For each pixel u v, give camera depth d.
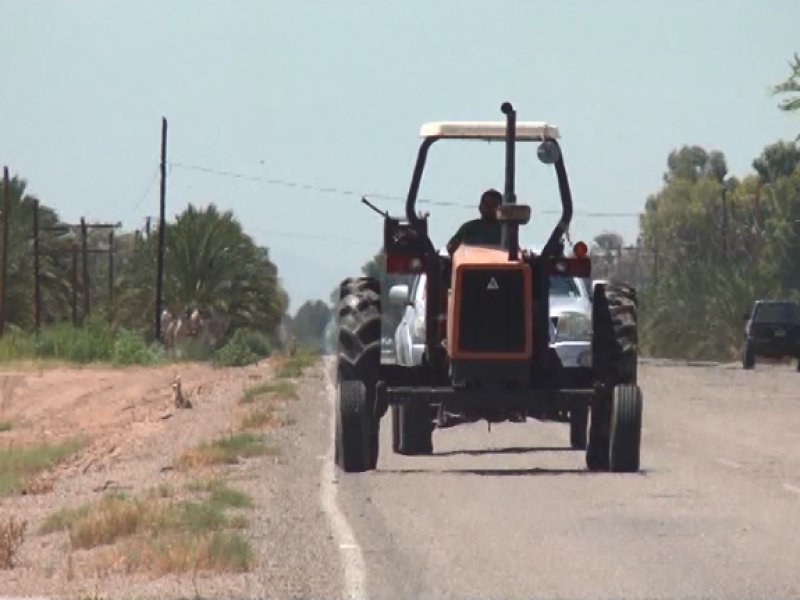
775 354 182.00
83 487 68.56
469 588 40.78
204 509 53.31
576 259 65.19
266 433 88.00
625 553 45.75
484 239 66.88
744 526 50.72
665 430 90.06
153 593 40.78
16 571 46.19
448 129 65.75
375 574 42.72
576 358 83.00
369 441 66.81
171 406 121.75
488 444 81.19
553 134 65.06
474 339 63.97
